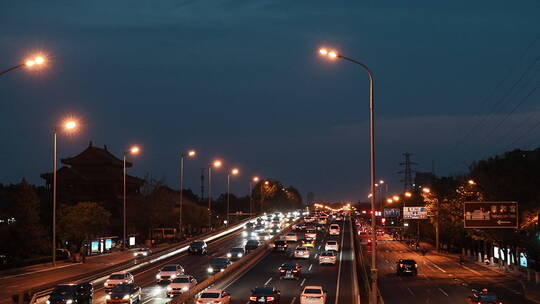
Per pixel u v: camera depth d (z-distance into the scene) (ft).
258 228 462.19
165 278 194.29
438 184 383.86
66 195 413.80
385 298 177.68
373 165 133.28
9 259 267.18
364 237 465.88
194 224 468.75
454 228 345.51
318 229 457.68
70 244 324.60
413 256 334.44
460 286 209.36
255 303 145.79
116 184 434.30
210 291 145.79
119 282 169.89
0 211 314.96
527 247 241.14
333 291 179.42
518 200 253.24
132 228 400.47
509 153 309.01
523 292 190.19
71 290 147.33
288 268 208.74
